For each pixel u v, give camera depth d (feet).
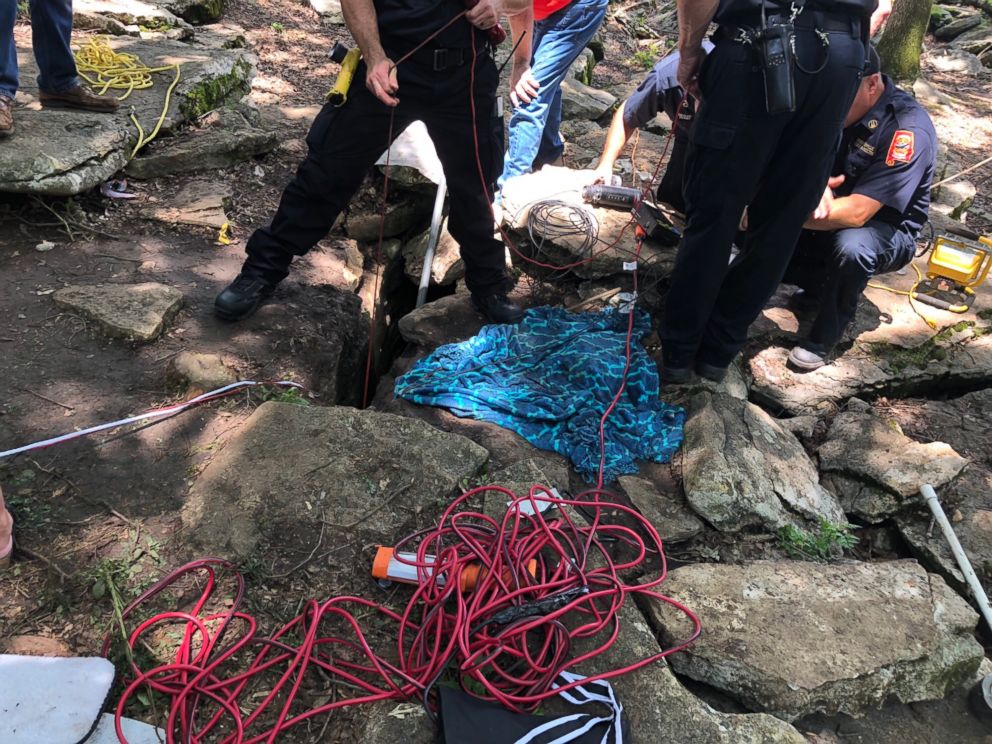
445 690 6.52
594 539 8.14
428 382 10.64
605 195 14.02
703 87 9.14
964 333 12.64
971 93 29.12
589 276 13.20
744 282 10.23
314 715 6.52
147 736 6.16
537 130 14.66
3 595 7.09
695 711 6.82
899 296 13.46
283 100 18.70
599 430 10.08
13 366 9.68
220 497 8.16
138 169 13.97
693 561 8.73
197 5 21.77
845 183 11.32
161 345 10.40
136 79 15.64
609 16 31.76
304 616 7.19
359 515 8.20
